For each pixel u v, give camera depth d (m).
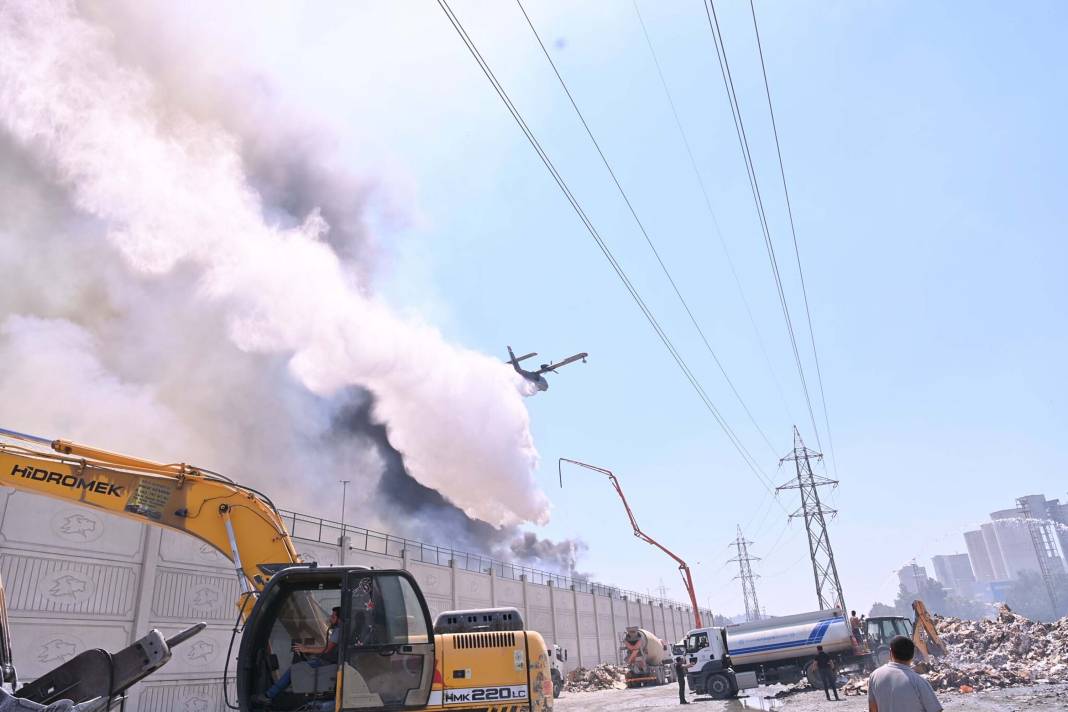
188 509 9.81
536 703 8.88
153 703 18.22
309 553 26.58
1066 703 16.23
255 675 8.78
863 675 26.97
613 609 62.53
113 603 17.92
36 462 9.23
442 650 8.96
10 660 7.52
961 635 33.91
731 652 27.12
